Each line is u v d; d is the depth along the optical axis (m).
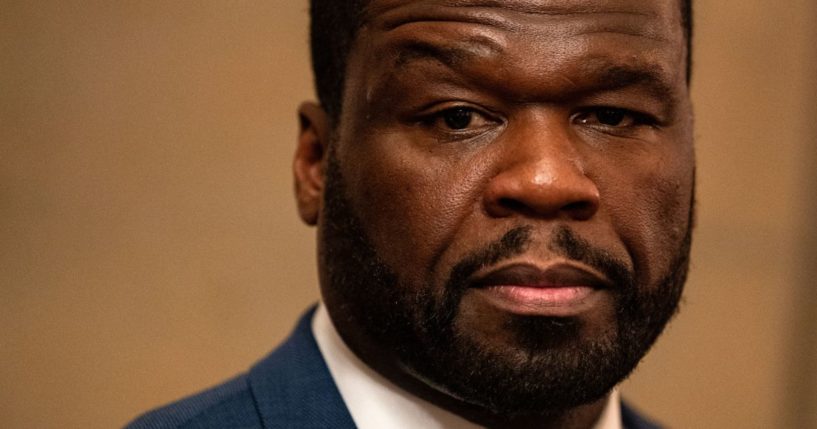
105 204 4.35
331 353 2.72
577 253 2.31
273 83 4.46
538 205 2.27
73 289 4.33
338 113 2.63
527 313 2.31
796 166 5.04
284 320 4.48
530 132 2.31
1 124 4.26
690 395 5.00
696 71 4.94
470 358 2.35
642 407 4.96
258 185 4.46
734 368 5.03
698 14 4.94
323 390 2.68
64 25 4.30
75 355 4.33
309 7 2.97
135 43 4.36
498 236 2.31
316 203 2.84
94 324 4.34
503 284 2.33
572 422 2.66
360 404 2.64
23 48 4.28
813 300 5.06
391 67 2.40
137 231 4.38
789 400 5.07
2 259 4.29
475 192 2.34
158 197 4.39
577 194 2.27
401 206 2.40
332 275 2.63
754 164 5.01
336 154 2.62
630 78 2.36
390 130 2.42
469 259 2.33
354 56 2.55
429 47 2.34
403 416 2.61
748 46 4.99
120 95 4.35
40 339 4.31
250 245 4.46
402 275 2.41
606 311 2.38
